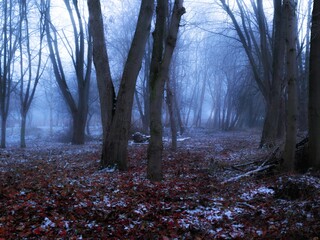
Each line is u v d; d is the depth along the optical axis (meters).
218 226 5.76
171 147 20.33
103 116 12.10
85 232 5.37
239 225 5.80
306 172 9.46
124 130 11.91
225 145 21.98
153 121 9.61
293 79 9.55
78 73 26.42
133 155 17.03
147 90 33.41
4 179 9.74
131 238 5.20
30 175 10.73
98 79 12.08
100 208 6.52
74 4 24.91
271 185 8.70
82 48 26.20
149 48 31.92
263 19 19.81
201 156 15.96
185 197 7.68
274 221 5.91
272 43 20.08
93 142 30.14
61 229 5.43
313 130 9.70
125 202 7.01
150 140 9.77
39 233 5.25
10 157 16.95
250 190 8.44
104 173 11.05
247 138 29.12
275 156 10.84
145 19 11.41
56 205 6.56
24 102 26.27
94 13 11.88
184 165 13.21
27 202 6.69
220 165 11.95
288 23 9.48
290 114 9.69
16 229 5.36
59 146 24.91
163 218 6.07
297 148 10.51
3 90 25.61
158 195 7.85
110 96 12.07
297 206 6.31
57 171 11.79
